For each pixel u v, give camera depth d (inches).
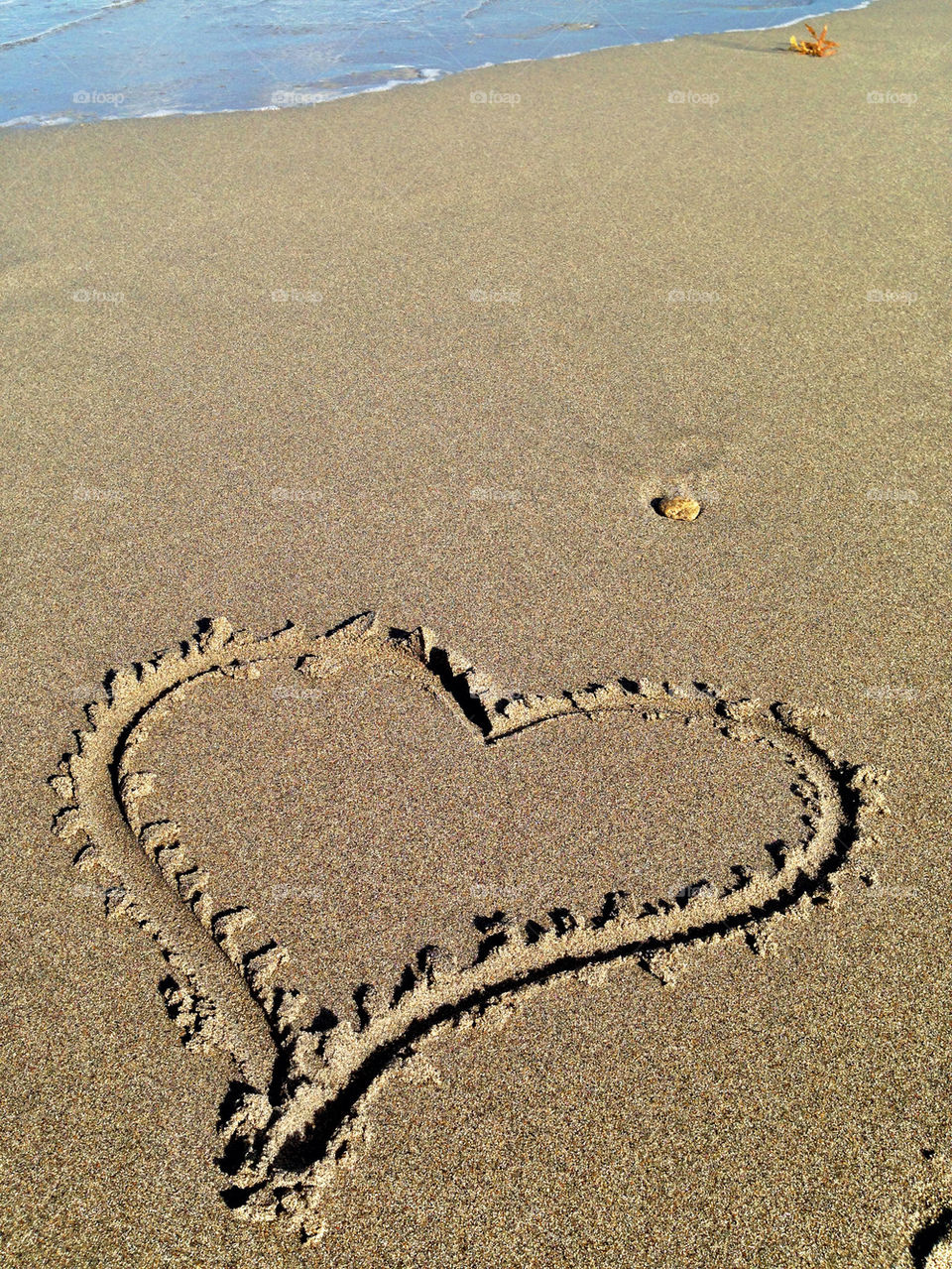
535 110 88.7
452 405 50.4
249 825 34.1
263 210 69.5
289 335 55.7
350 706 37.5
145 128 86.9
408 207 69.3
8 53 111.5
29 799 34.8
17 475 46.7
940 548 42.6
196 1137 28.2
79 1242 26.7
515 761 35.7
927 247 63.7
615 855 33.3
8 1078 29.1
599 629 39.6
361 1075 29.2
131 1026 30.0
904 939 31.4
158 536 43.6
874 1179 27.4
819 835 33.7
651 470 46.4
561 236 65.3
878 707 37.0
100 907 32.2
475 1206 27.1
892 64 100.9
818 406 50.0
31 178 76.5
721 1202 27.1
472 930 31.7
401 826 34.1
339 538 43.4
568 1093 28.7
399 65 104.2
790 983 30.6
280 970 30.9
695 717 36.8
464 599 40.8
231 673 38.4
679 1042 29.6
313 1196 27.1
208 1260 26.5
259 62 106.7
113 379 52.7
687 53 106.2
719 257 62.6
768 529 43.6
